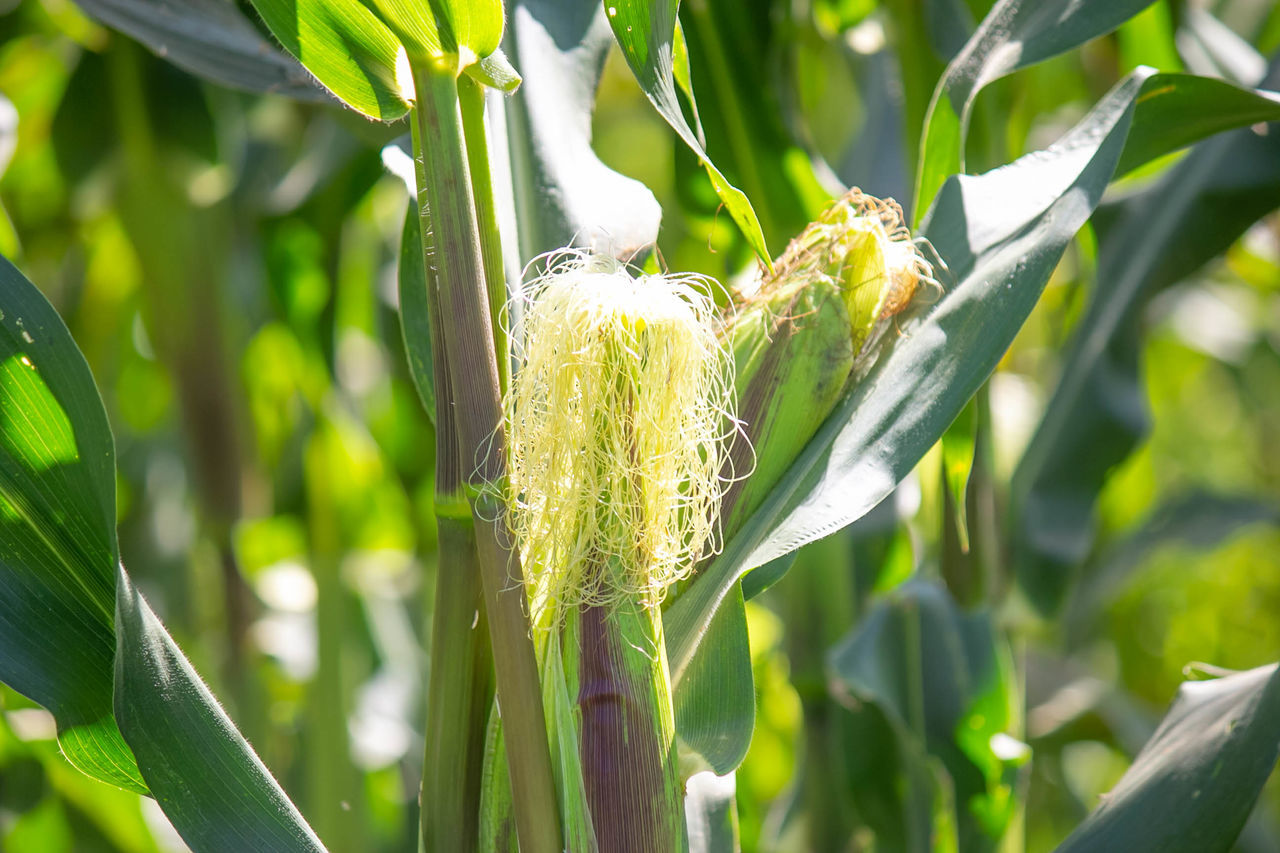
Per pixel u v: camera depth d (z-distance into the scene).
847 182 2.22
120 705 1.35
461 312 1.34
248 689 2.46
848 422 1.43
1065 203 1.44
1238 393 4.09
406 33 1.33
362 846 2.33
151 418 3.14
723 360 1.43
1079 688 2.70
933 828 1.74
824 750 1.93
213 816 1.37
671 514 1.38
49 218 2.79
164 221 2.33
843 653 1.72
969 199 1.48
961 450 1.50
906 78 1.75
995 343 1.42
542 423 1.36
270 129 2.63
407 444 2.60
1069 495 2.01
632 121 4.48
